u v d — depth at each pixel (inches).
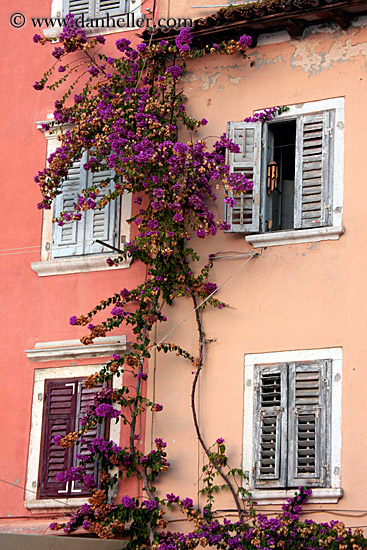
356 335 505.0
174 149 526.3
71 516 530.6
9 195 597.3
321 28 548.4
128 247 544.4
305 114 541.0
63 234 580.4
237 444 514.6
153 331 544.1
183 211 541.0
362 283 510.0
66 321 565.0
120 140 540.7
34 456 553.3
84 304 563.8
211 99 563.5
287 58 552.7
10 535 477.4
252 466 508.4
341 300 511.8
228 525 498.3
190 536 498.9
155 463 521.7
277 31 556.4
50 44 611.5
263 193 540.4
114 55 594.9
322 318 513.0
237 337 527.5
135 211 569.3
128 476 526.0
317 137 536.1
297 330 516.4
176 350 537.6
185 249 543.8
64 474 529.0
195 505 513.3
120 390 530.9
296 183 534.0
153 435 531.5
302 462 500.4
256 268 532.1
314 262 521.7
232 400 521.0
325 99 539.2
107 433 542.0
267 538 487.8
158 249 536.4
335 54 542.9
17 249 586.6
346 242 518.0
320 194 529.7
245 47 553.9
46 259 580.4
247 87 557.9
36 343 568.1
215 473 513.3
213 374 528.1
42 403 559.5
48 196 572.4
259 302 527.2
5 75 616.1
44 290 574.9
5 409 565.3
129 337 549.0
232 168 544.1
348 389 500.1
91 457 528.1
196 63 570.6
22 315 575.5
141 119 548.7
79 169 586.9
